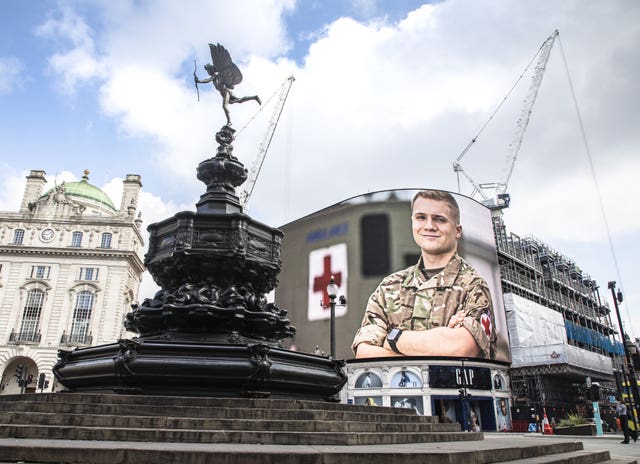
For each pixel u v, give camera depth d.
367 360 43.75
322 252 49.91
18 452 4.34
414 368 42.34
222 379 7.92
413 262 45.44
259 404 7.48
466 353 42.28
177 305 9.10
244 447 5.32
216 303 9.34
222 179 11.46
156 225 10.51
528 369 48.53
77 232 55.16
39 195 59.09
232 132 12.22
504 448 6.66
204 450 4.58
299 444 6.13
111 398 7.11
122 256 54.12
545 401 48.62
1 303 51.69
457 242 45.91
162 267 10.03
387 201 47.94
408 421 9.37
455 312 43.44
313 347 47.44
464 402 39.16
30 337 50.84
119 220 55.84
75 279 53.19
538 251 66.56
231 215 10.04
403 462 5.06
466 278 44.78
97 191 65.75
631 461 8.75
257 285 10.41
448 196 47.06
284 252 53.34
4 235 54.16
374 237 47.16
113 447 4.50
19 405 6.78
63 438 5.56
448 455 5.25
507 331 46.19
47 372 49.75
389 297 44.88
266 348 8.19
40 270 53.38
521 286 57.62
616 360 74.62
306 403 7.98
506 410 43.94
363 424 7.50
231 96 12.49
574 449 9.55
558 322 57.66
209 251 9.70
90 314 52.25
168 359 7.86
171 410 6.75
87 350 8.74
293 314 50.12
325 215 51.16
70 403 6.64
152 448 4.58
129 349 7.82
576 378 53.53
